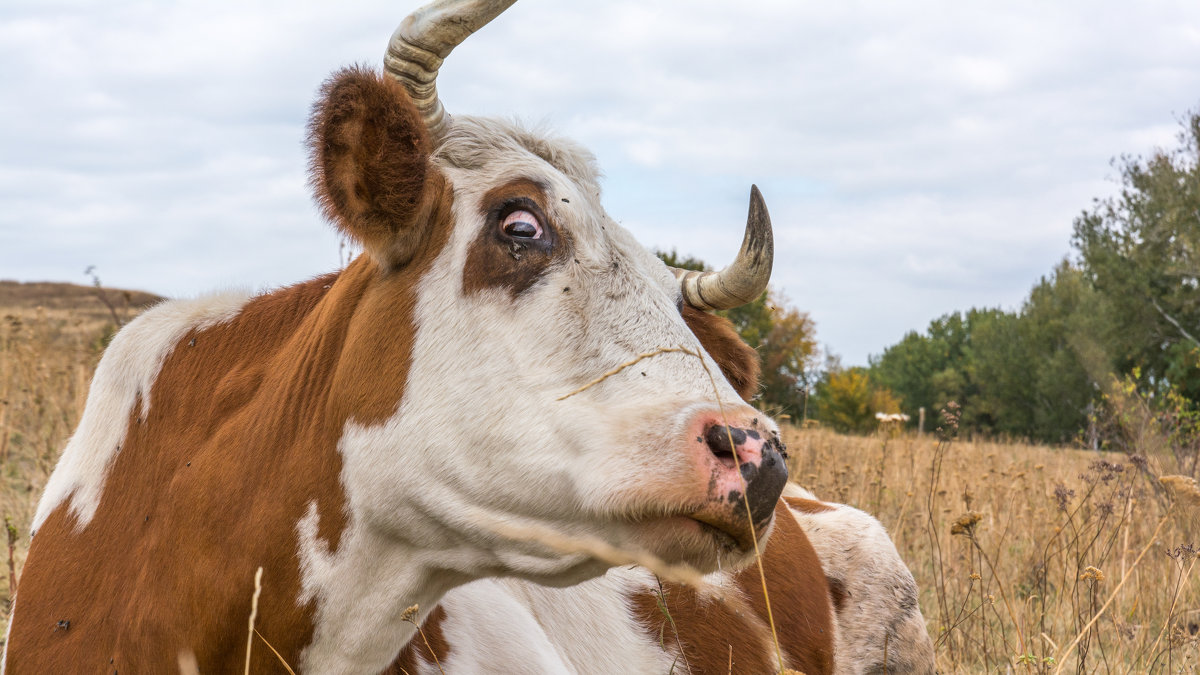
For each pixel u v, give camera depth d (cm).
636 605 398
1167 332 3784
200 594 277
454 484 265
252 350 320
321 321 296
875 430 1543
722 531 253
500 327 267
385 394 272
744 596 421
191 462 294
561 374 263
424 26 270
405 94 261
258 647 274
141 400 324
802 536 477
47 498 336
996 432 5184
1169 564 562
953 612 567
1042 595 575
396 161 261
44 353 935
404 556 279
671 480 246
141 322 340
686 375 264
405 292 277
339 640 278
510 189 277
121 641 285
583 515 257
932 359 7756
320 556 274
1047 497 756
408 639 293
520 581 373
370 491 272
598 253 278
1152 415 1114
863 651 476
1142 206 3869
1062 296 4688
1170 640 438
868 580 484
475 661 328
